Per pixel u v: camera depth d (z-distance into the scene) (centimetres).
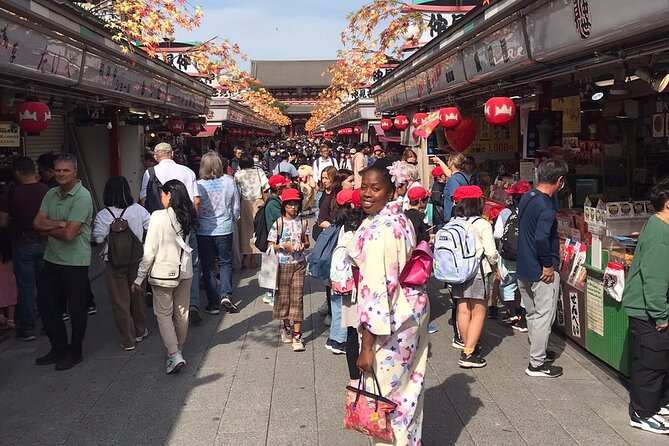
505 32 650
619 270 493
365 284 327
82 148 1242
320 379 530
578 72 656
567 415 452
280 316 619
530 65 629
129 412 468
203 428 438
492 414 456
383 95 1691
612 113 805
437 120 979
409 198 630
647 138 799
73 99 934
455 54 863
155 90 1161
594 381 518
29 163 643
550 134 720
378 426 331
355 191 516
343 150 2211
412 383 350
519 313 680
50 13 629
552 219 502
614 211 523
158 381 531
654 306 402
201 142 2377
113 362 582
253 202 998
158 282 533
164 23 842
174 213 546
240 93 2755
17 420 457
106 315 747
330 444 412
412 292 341
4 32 552
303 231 618
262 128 4081
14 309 706
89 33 744
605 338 536
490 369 553
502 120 709
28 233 635
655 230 410
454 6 1147
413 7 1128
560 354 587
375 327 321
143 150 1447
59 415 464
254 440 419
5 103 746
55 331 571
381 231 329
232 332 675
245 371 553
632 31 427
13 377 545
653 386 418
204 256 740
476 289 545
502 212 674
